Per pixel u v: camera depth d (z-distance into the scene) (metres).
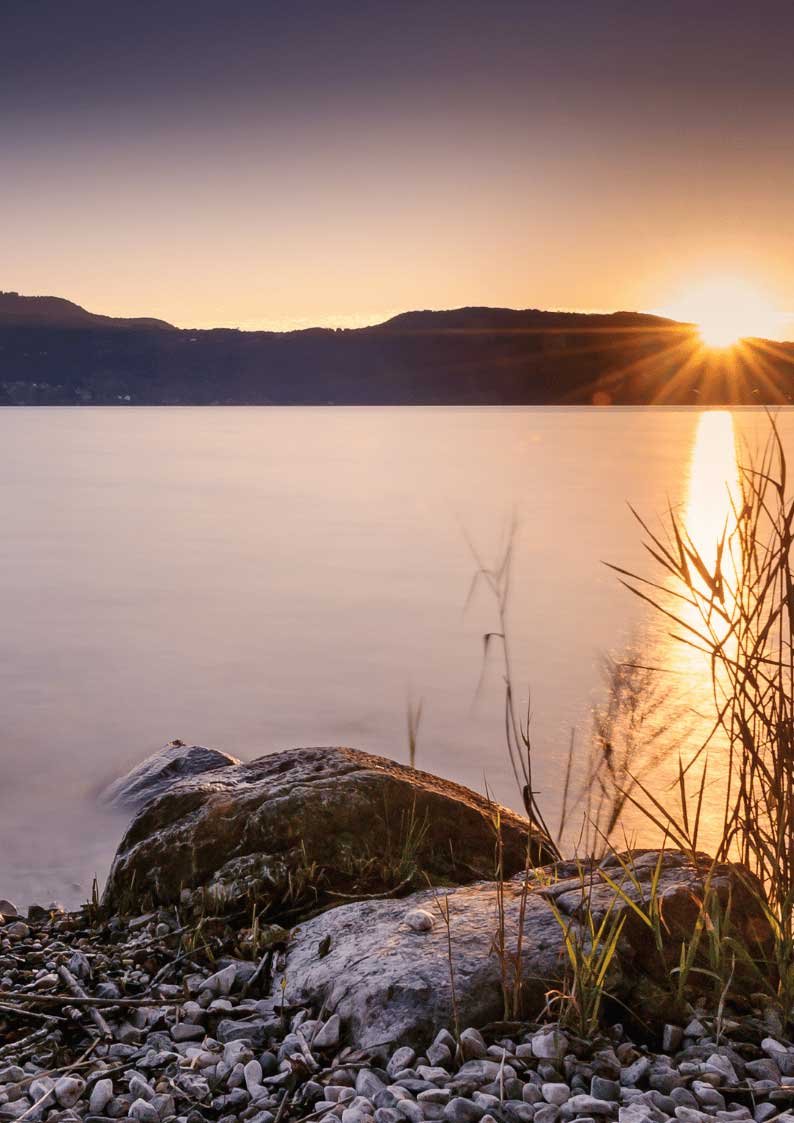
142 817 5.37
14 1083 3.04
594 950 3.26
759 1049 3.08
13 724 14.57
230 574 30.92
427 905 4.07
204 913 4.61
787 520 3.26
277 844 4.98
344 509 51.53
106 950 4.34
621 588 27.98
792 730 3.42
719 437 150.25
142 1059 3.22
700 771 9.83
